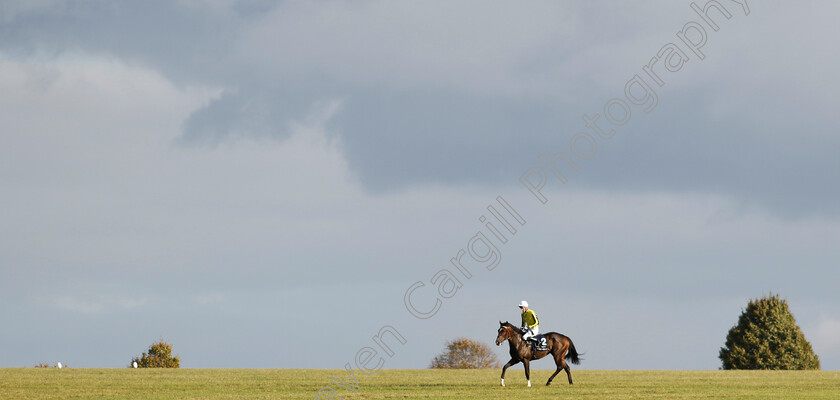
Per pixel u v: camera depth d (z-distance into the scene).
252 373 36.97
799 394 25.53
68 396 24.89
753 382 30.94
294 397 24.70
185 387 28.22
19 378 31.98
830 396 24.89
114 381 30.78
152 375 34.81
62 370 39.03
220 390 27.06
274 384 29.67
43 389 27.08
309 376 34.47
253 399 24.14
